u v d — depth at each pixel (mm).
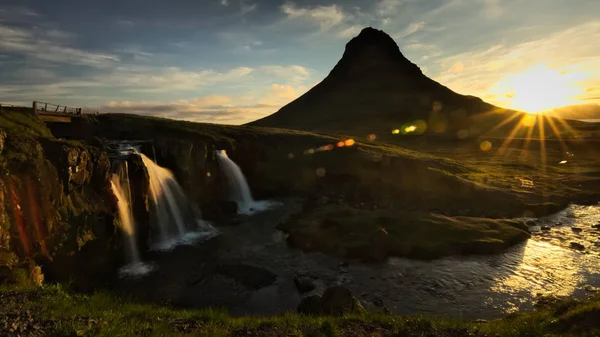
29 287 13641
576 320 12594
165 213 40375
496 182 59812
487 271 28453
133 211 35281
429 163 69938
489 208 48344
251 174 62719
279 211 49906
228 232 40125
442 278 27219
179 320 12508
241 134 68312
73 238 26344
